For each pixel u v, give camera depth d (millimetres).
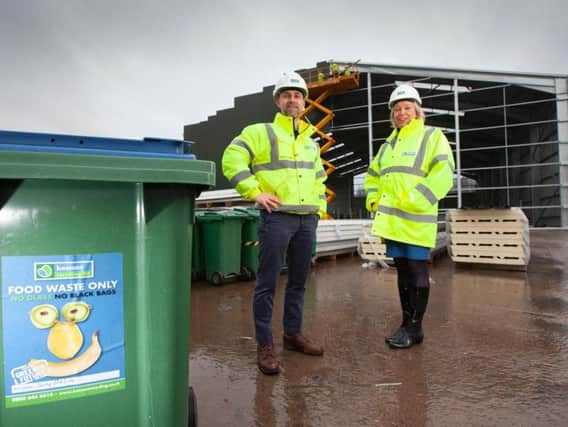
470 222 6547
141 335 1125
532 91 19000
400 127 2975
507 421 1905
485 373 2459
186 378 1200
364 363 2641
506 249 6207
